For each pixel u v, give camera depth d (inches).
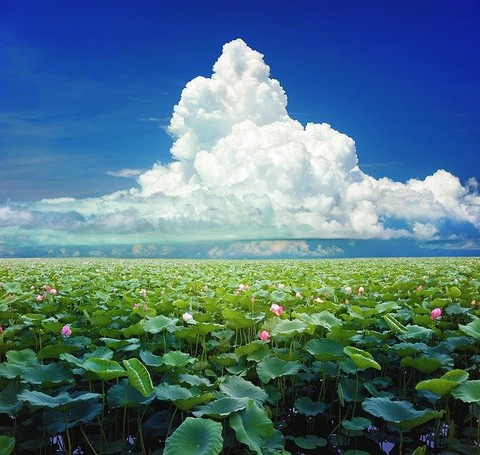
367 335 254.7
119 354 250.4
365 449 192.5
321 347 217.9
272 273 698.2
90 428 201.0
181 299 354.9
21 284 517.0
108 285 526.6
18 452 182.5
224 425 172.9
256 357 222.1
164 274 692.1
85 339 250.8
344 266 964.6
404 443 195.5
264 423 146.6
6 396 176.4
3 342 254.7
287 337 239.1
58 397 163.6
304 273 698.2
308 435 196.4
